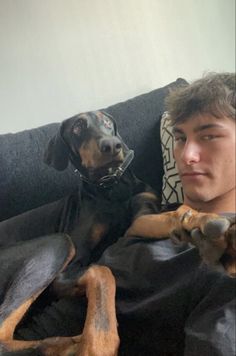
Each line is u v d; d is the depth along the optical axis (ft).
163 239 4.31
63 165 6.10
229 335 3.18
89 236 5.51
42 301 4.99
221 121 4.08
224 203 4.29
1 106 7.81
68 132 5.94
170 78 8.44
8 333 4.34
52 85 7.95
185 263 3.86
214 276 3.58
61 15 7.85
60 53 7.92
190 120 4.21
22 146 6.72
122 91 8.24
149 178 6.68
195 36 8.48
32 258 4.80
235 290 3.43
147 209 5.34
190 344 3.30
